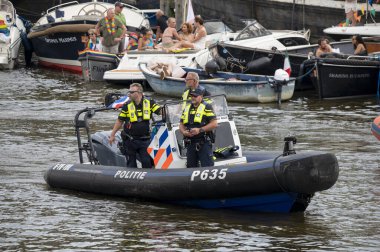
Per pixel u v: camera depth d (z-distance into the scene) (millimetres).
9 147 57719
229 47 87375
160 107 43500
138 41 100250
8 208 41906
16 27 113500
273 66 88062
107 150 47188
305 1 118188
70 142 59938
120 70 93062
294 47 93000
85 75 98250
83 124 47469
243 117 71562
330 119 70438
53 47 109688
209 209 41438
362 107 78125
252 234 37250
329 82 83375
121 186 42875
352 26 108125
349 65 83375
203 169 40562
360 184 46750
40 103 79375
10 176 49062
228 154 43344
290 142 39094
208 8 130125
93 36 100500
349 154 55094
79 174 45125
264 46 92500
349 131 64125
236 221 39281
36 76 103500
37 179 48438
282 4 120000
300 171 37844
